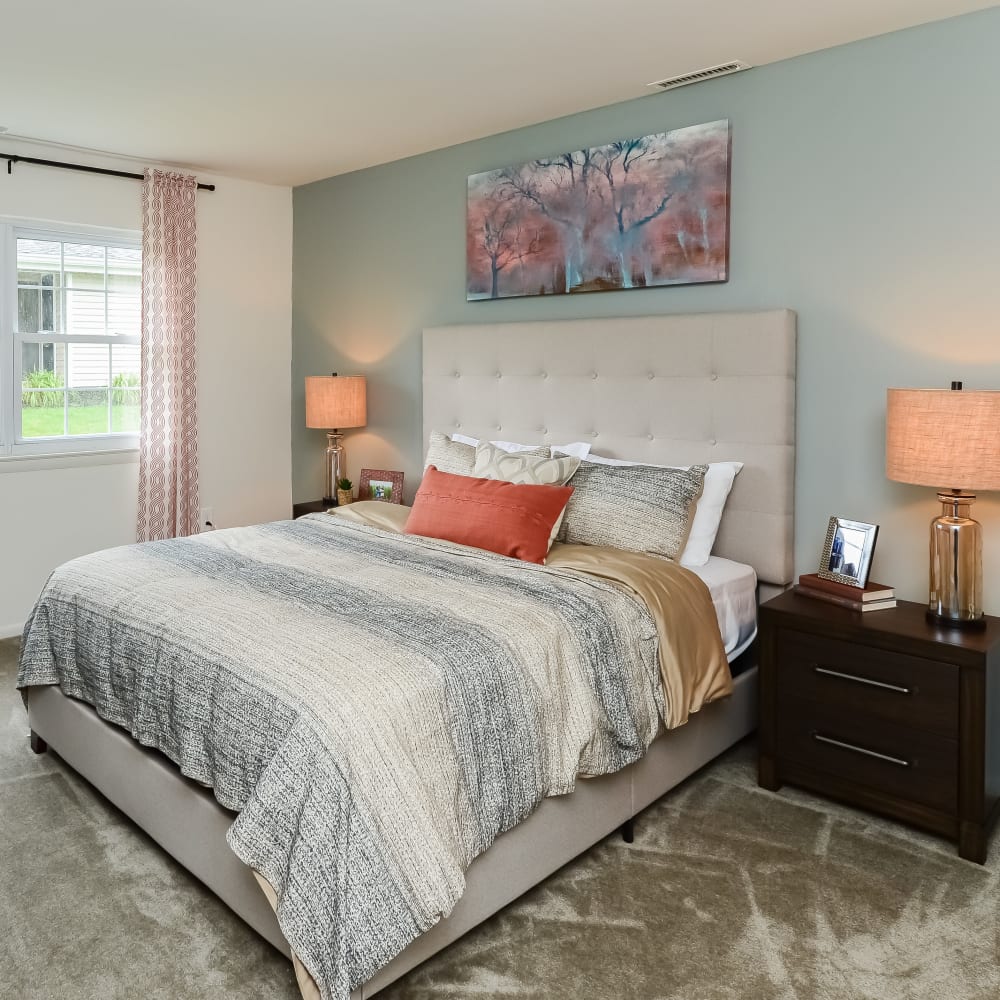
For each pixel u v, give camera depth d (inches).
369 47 113.6
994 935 78.4
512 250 151.8
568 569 104.9
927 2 99.7
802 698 103.2
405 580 101.0
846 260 114.6
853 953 75.8
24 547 168.9
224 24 106.6
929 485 93.9
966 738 90.3
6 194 158.7
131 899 83.7
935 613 98.3
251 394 198.5
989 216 102.8
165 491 181.5
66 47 114.1
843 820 99.8
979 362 104.7
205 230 186.7
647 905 82.9
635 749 89.3
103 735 97.0
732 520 123.5
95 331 177.8
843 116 113.3
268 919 71.9
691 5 100.4
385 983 67.6
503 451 132.1
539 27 107.0
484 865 76.2
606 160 136.6
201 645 82.3
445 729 72.6
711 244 126.0
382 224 178.2
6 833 96.0
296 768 65.7
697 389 125.4
